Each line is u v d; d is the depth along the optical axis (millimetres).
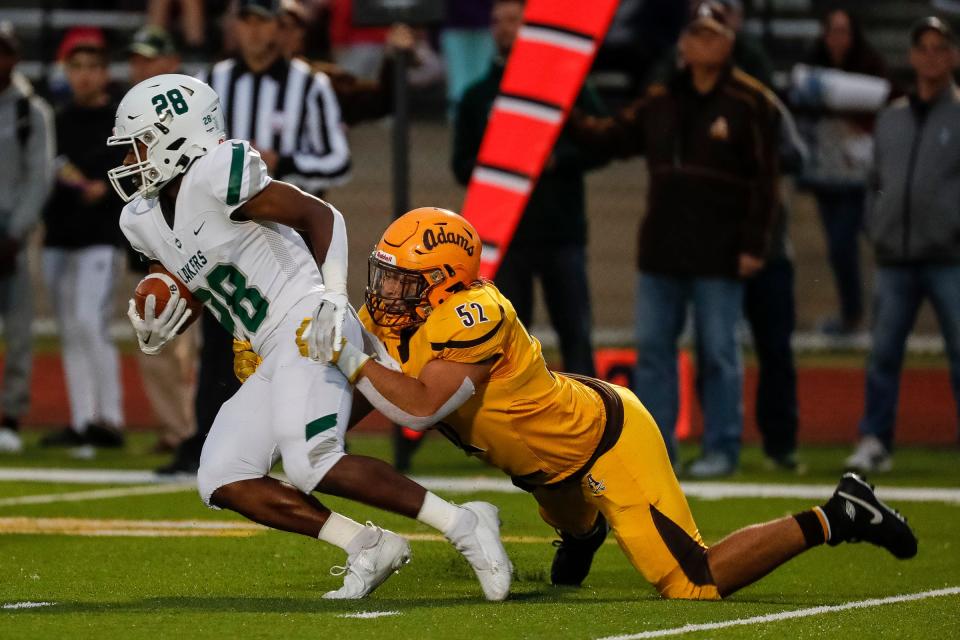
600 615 14852
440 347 15281
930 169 27672
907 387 37875
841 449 32625
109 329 31906
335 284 15039
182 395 30047
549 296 28578
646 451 16109
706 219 26859
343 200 45625
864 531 15844
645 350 27312
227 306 15875
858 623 14734
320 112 26281
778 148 27000
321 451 15188
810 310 42719
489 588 15773
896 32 48562
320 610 15008
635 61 43219
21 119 30547
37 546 19859
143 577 17531
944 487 26609
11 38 30453
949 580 18078
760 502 24594
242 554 19344
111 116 31203
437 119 45438
